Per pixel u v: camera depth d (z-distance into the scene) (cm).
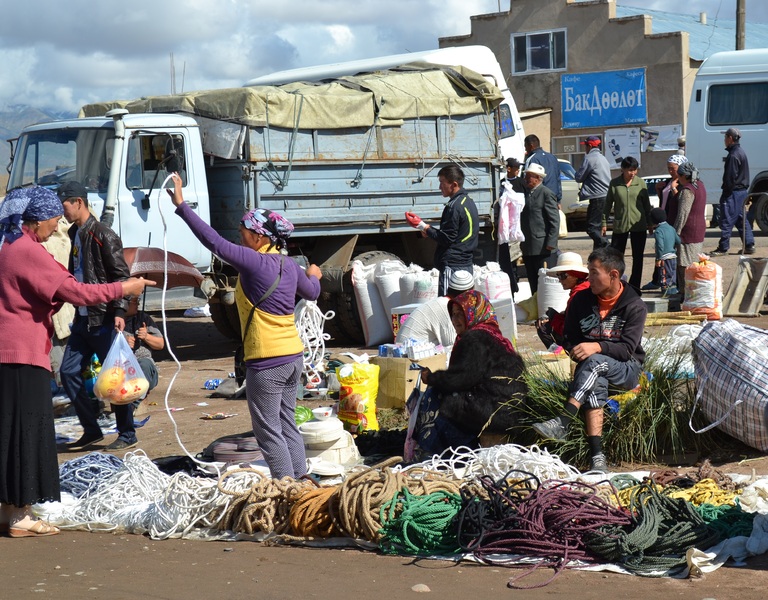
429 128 1338
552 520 504
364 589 451
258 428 610
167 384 1077
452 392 683
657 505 507
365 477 550
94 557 524
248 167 1171
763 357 667
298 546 541
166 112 1238
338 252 1282
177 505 577
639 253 1464
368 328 1234
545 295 1262
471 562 493
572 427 671
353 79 1320
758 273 1310
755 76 2016
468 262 1008
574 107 3547
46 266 561
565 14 3534
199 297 1206
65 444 822
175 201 588
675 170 1412
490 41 3681
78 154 1163
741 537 489
